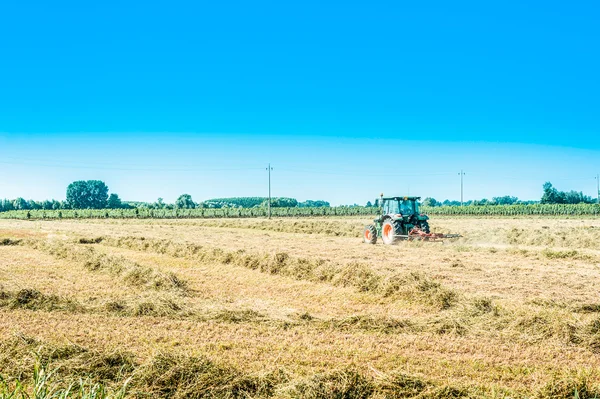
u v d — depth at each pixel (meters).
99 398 5.04
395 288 10.84
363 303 10.16
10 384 5.68
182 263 15.91
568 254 16.88
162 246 19.53
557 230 27.30
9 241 22.33
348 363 6.58
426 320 8.55
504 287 11.45
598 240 22.38
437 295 9.99
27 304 9.49
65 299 9.88
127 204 127.19
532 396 5.41
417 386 5.67
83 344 7.32
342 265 12.96
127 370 6.07
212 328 8.20
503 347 7.23
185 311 9.09
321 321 8.50
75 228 36.38
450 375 6.20
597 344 7.30
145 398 5.46
